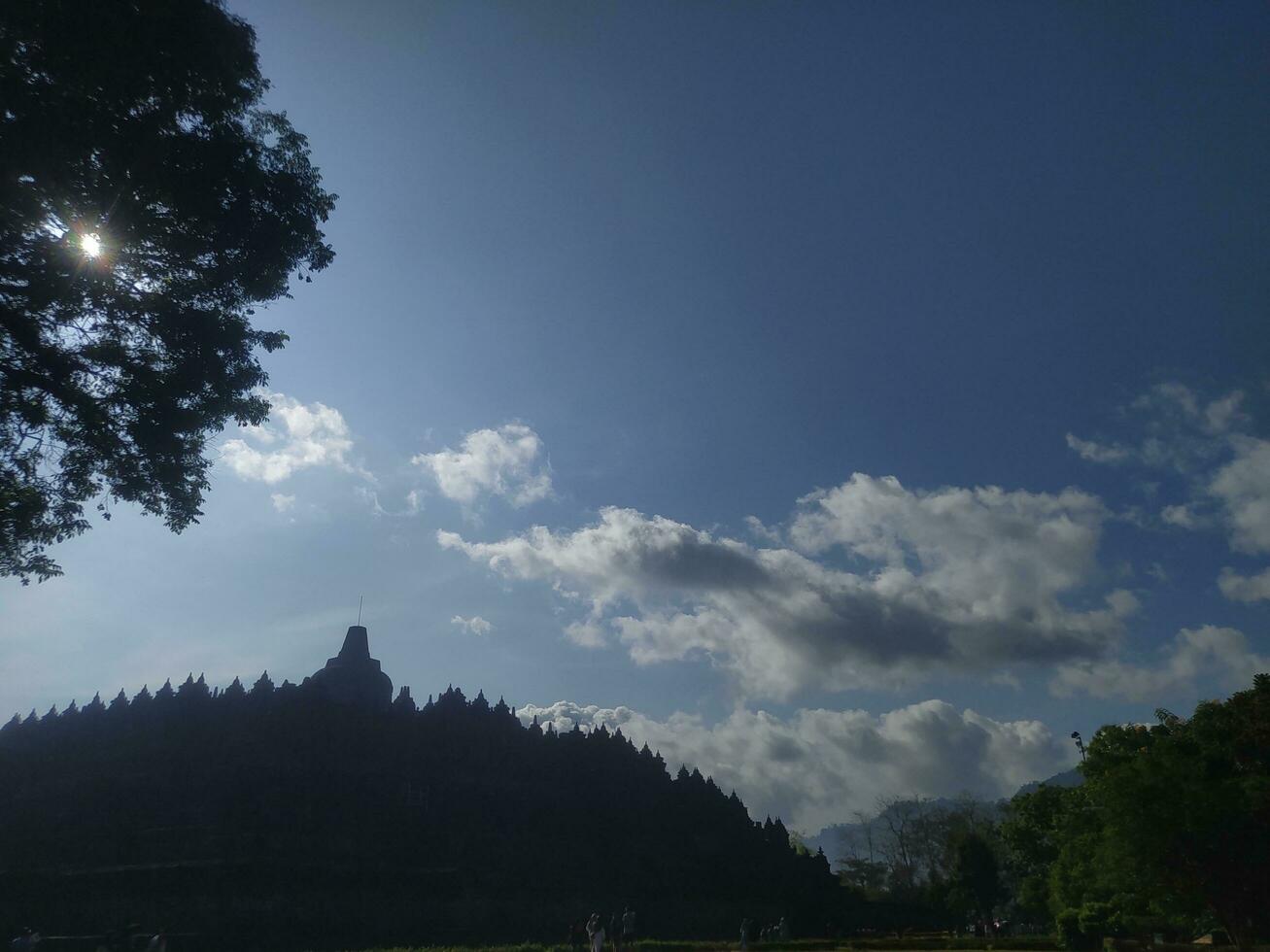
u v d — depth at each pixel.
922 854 114.19
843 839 131.38
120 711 72.88
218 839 58.91
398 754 72.88
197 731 69.50
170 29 18.62
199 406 22.55
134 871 56.97
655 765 91.19
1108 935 46.06
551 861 71.25
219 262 22.05
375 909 59.69
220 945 52.44
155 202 20.34
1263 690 36.47
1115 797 34.06
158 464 22.59
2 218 18.23
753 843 87.88
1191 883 33.75
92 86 18.34
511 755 80.25
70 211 19.28
